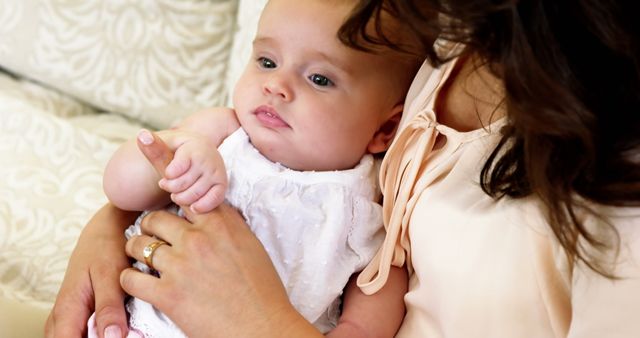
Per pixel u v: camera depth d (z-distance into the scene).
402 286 0.95
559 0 0.64
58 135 1.48
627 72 0.66
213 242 0.86
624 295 0.65
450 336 0.82
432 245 0.83
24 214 1.32
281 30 0.93
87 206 1.36
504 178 0.78
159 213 0.92
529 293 0.75
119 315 0.92
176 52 1.67
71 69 1.71
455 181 0.84
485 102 0.86
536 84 0.65
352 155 0.97
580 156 0.67
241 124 0.98
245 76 0.97
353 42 0.81
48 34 1.71
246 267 0.85
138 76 1.68
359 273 0.97
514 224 0.76
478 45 0.68
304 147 0.94
